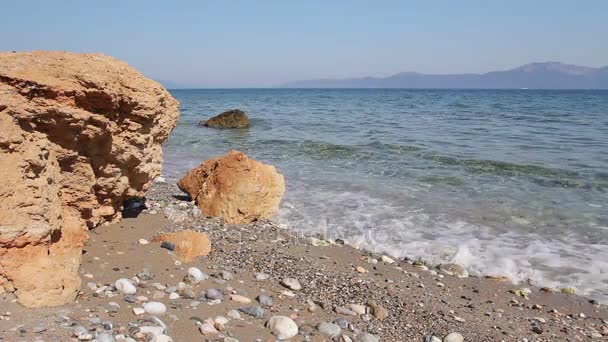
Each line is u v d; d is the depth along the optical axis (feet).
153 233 26.78
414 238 31.37
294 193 41.75
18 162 16.53
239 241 28.30
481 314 21.61
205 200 33.50
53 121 18.85
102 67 22.18
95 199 23.58
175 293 18.60
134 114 23.65
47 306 15.20
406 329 19.20
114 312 15.93
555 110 156.66
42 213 16.60
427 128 96.12
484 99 275.80
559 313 22.26
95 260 20.56
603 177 48.29
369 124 106.52
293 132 91.45
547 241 30.94
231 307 18.34
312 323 18.28
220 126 104.94
